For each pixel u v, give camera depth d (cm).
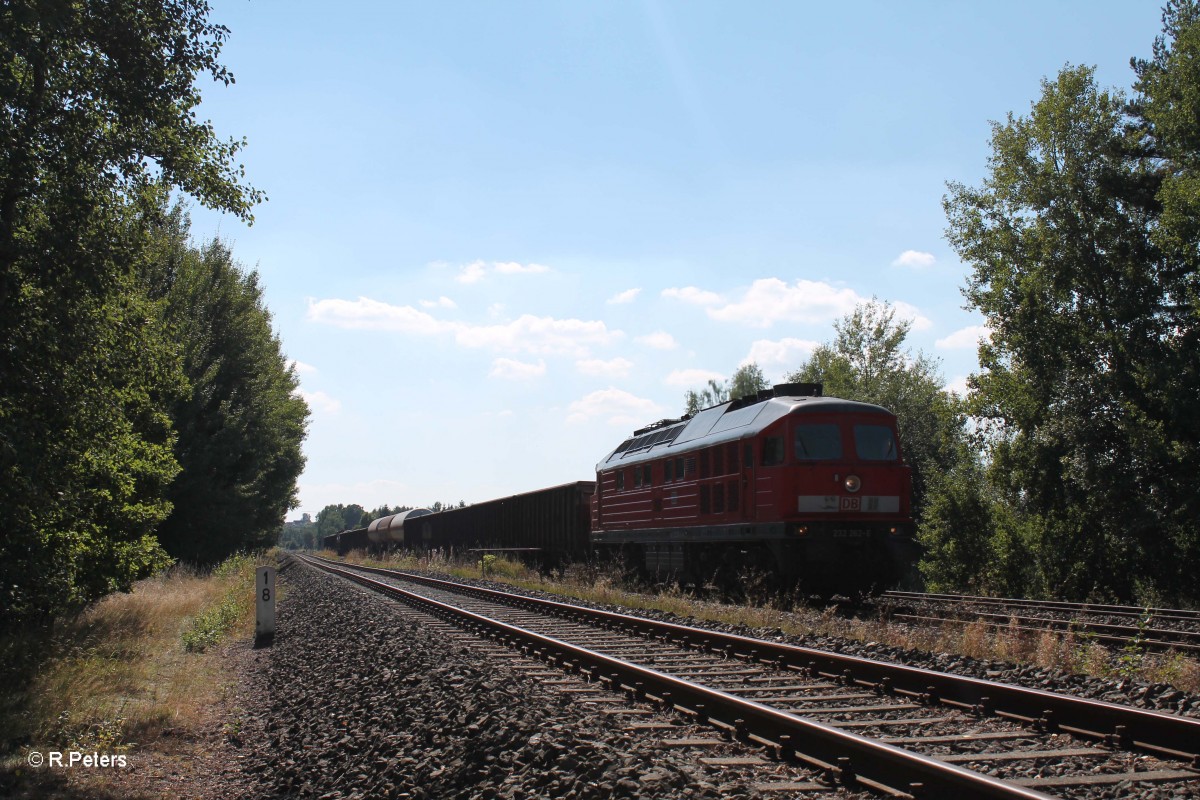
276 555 7300
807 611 1639
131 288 1198
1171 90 2545
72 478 1178
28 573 1166
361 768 723
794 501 1739
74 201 1045
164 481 1545
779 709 745
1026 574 2791
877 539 1759
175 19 1082
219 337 3469
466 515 4997
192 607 2070
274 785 747
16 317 1028
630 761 587
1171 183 2431
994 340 2961
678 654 1203
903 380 4138
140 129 1099
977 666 1022
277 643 1727
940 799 538
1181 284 2638
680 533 2202
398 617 1703
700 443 2127
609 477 2773
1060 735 714
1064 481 2709
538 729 691
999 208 3019
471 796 599
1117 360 2709
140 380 1230
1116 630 1452
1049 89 2911
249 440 3491
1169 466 2486
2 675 1041
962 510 3017
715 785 567
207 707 1115
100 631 1478
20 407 1045
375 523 7831
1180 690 891
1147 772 601
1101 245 2806
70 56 1045
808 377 4753
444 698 878
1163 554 2480
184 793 749
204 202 1188
